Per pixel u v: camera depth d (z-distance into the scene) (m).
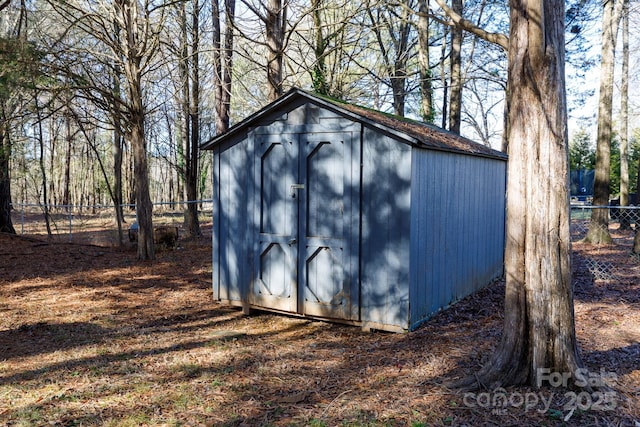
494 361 4.59
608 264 11.41
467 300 8.33
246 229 7.52
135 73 12.08
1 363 5.54
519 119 4.27
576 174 32.75
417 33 19.97
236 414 4.23
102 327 7.02
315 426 3.96
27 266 11.58
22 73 9.37
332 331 6.74
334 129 6.74
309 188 6.96
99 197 39.66
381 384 4.81
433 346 5.89
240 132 7.51
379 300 6.55
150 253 12.77
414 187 6.41
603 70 14.88
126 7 11.60
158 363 5.53
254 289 7.47
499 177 10.38
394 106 18.45
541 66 4.15
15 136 14.43
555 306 4.29
